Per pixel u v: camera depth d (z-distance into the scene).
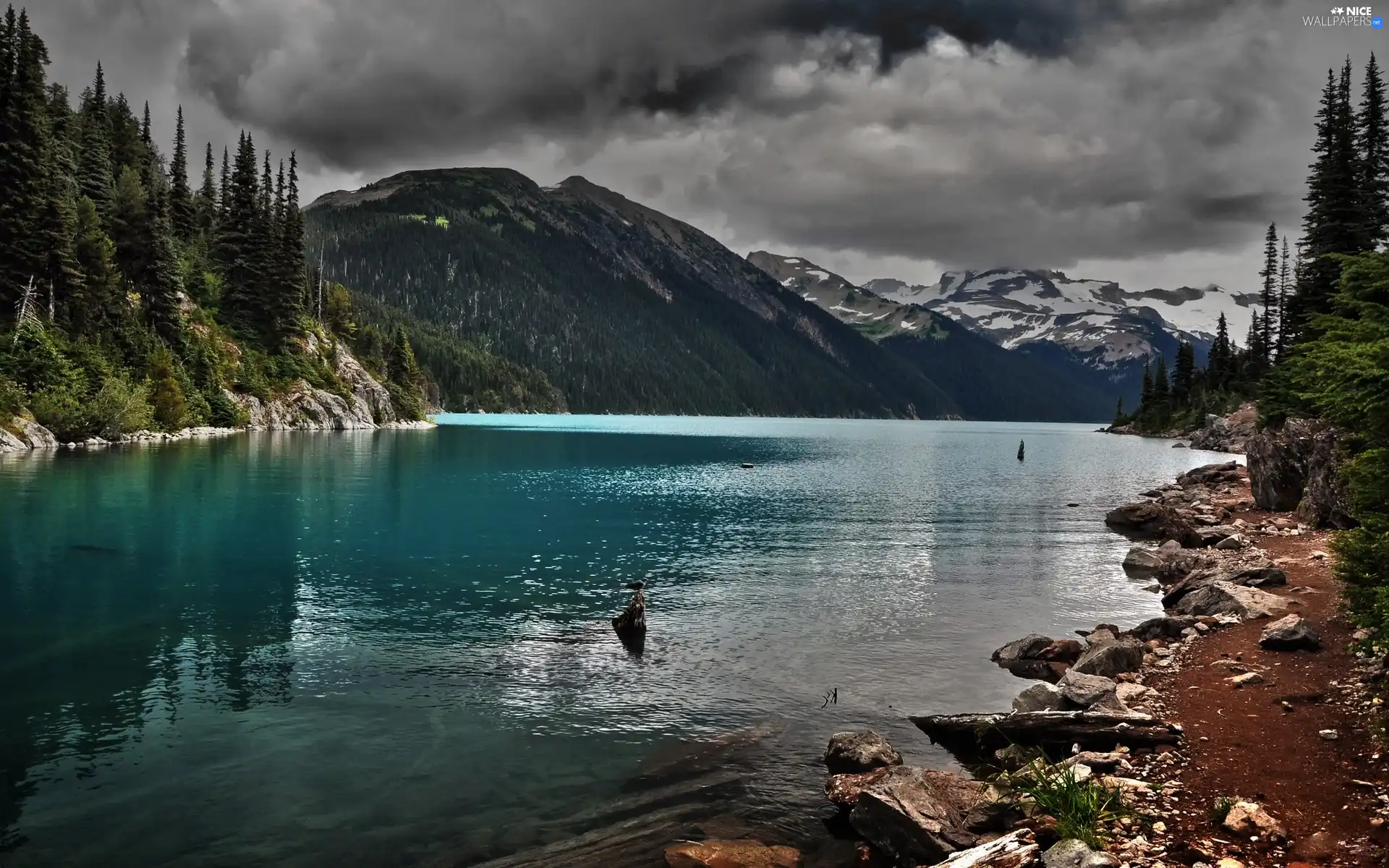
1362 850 8.47
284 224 128.75
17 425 72.12
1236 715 13.36
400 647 19.83
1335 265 56.69
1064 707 14.46
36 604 22.91
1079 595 27.03
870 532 41.72
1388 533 12.62
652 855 10.32
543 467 81.25
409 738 14.16
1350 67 58.31
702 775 12.82
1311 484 36.00
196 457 71.56
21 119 84.75
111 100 137.50
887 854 10.27
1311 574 24.28
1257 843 8.90
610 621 22.81
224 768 12.75
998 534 41.38
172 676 17.19
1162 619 20.53
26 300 79.62
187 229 131.50
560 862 10.10
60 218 85.56
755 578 29.33
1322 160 58.78
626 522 44.09
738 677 17.83
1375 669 14.15
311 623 21.77
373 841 10.59
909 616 23.69
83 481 50.91
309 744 13.80
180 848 10.33
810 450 136.12
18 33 86.69
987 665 18.94
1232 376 165.00
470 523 41.88
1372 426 12.00
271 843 10.47
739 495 59.47
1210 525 40.50
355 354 162.12
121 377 88.06
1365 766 10.62
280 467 66.69
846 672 18.28
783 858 10.20
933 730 14.61
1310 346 12.80
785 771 12.99
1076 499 59.34
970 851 9.43
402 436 130.12
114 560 29.20
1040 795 10.21
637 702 16.19
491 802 11.76
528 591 26.50
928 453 132.50
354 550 33.09
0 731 14.04
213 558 30.31
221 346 115.25
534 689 16.86
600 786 12.33
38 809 11.28
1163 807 10.02
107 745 13.59
